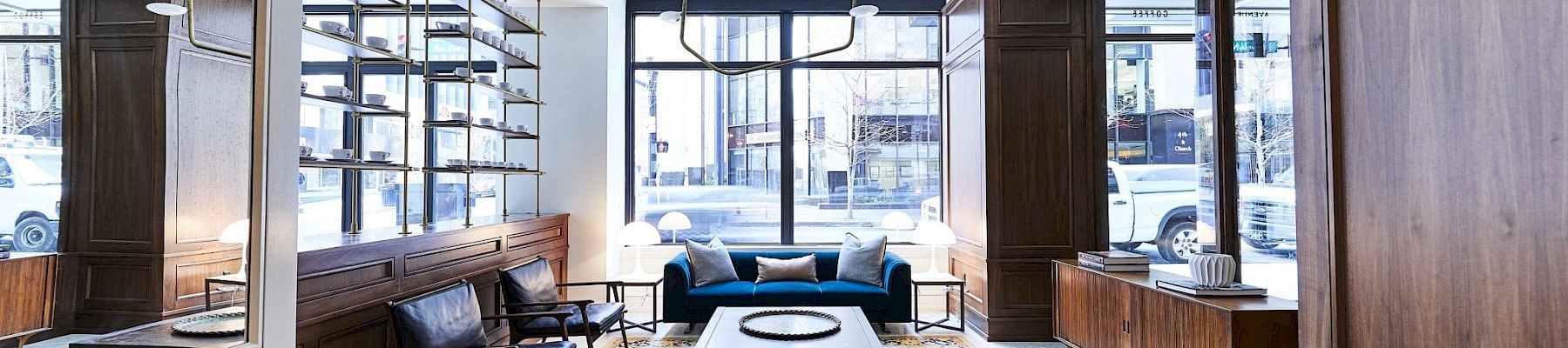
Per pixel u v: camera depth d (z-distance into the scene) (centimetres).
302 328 286
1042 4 510
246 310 231
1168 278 390
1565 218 94
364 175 609
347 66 611
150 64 196
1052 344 500
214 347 218
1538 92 98
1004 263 509
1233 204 382
